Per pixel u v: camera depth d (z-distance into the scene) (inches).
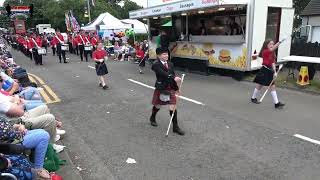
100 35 1215.6
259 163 200.8
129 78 526.3
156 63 253.6
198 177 184.9
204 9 491.2
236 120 287.0
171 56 629.3
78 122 290.5
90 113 319.0
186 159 208.7
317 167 194.4
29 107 224.7
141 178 185.0
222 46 511.2
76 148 230.1
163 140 242.1
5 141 148.1
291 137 243.1
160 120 289.9
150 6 653.9
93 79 521.3
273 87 328.2
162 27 695.1
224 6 455.2
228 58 502.9
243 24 507.5
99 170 195.9
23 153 150.0
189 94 395.2
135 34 1179.3
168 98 255.1
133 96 389.1
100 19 1101.7
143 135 253.4
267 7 482.3
